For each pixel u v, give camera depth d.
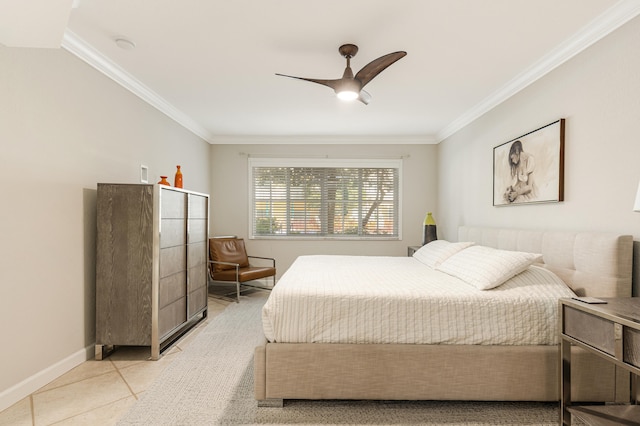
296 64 2.91
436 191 5.52
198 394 2.13
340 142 5.53
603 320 1.47
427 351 1.94
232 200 5.59
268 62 2.88
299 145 5.57
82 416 1.89
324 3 2.07
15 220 2.07
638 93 2.00
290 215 5.63
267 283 5.55
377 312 1.99
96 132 2.80
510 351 1.92
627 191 2.08
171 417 1.88
